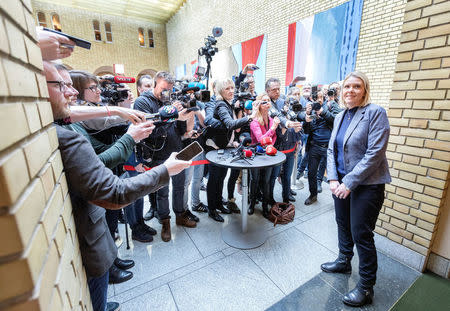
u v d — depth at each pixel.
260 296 1.62
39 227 0.46
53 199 0.57
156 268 1.87
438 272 1.80
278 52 6.04
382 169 1.43
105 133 1.70
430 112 1.68
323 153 2.83
